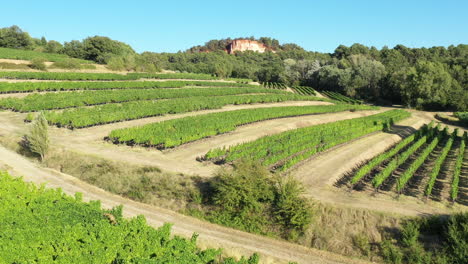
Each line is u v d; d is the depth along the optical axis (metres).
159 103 62.09
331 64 147.12
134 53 136.88
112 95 62.94
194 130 44.78
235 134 49.03
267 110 64.12
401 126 67.19
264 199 26.83
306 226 24.66
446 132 62.16
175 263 16.72
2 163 34.06
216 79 114.81
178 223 25.98
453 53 176.62
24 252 16.42
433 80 92.94
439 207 27.48
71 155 36.12
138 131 42.44
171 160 36.78
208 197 28.53
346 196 29.14
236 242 23.91
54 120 46.56
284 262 21.88
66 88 68.12
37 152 36.16
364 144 49.25
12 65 80.38
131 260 17.52
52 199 22.95
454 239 21.73
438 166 35.69
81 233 18.45
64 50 123.69
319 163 38.81
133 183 30.80
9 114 50.91
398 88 103.31
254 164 28.73
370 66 117.75
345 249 23.38
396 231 24.12
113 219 23.80
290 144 42.34
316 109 71.94
